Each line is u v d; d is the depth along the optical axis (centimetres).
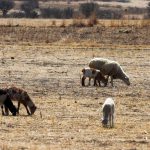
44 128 8038
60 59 14662
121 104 9988
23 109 9619
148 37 17550
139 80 12481
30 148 6950
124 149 7019
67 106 9700
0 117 8775
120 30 17912
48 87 11450
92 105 9819
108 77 12325
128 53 15612
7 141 7281
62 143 7231
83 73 11775
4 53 15350
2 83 11744
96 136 7606
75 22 18925
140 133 7825
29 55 15150
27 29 18138
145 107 9781
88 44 17012
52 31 18050
